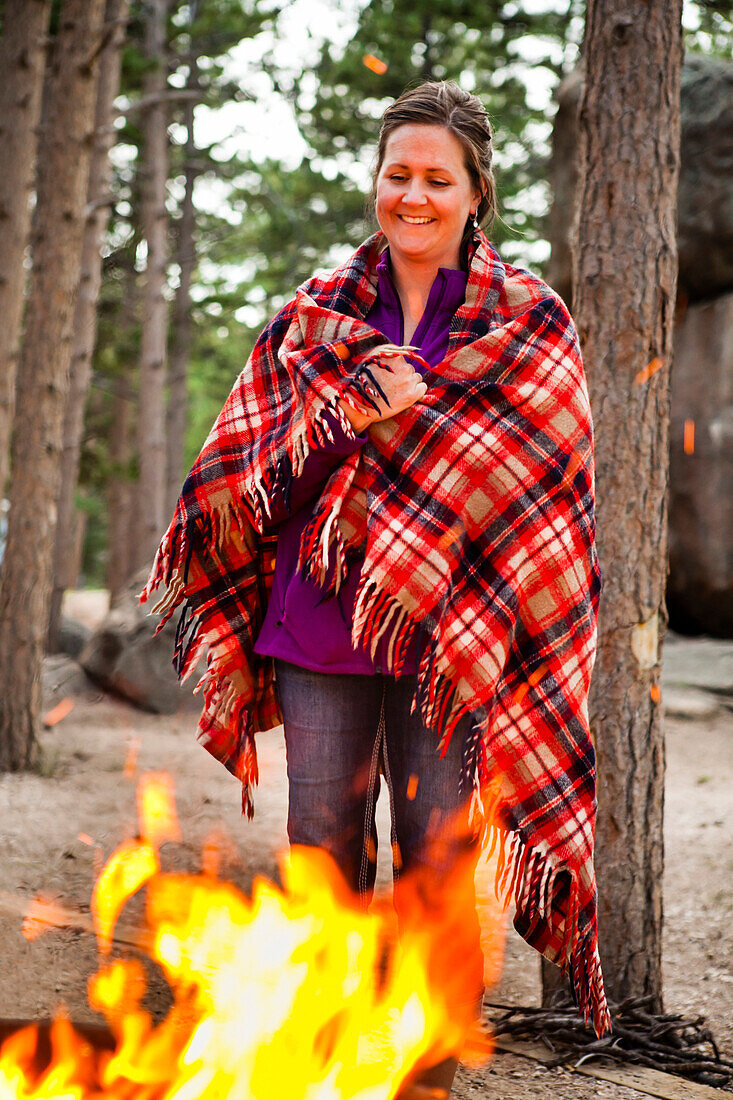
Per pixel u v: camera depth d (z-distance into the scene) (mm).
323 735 2275
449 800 2242
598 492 3158
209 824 5328
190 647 2451
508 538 2184
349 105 19281
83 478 17422
